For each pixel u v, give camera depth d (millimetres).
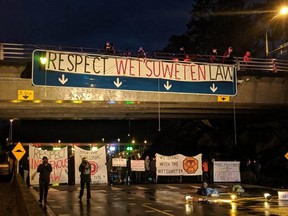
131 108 36125
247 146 51781
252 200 20141
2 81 29109
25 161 30875
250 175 33812
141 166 32219
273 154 45875
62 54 28078
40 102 31281
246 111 41062
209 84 31562
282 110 40719
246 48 65062
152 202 19328
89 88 28500
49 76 27594
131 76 29641
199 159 32688
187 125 65250
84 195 22547
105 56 29125
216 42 67250
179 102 33250
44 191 18312
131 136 74375
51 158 29641
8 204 18688
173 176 34125
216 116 45250
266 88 36000
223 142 55625
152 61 30266
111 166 31984
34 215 8492
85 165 20047
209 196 22016
